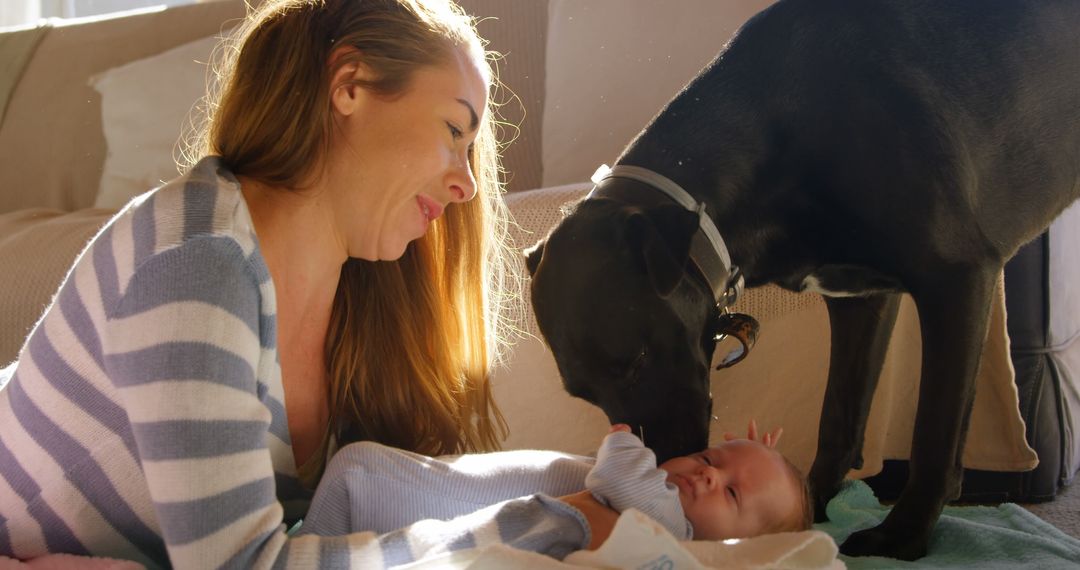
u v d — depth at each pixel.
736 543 1.00
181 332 0.90
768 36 1.60
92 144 2.86
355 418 1.33
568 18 2.57
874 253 1.54
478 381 1.45
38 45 3.03
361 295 1.29
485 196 1.37
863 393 1.74
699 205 1.52
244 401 0.93
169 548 0.91
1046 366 1.99
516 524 1.02
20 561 1.05
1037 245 1.96
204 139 1.26
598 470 1.14
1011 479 2.00
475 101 1.14
